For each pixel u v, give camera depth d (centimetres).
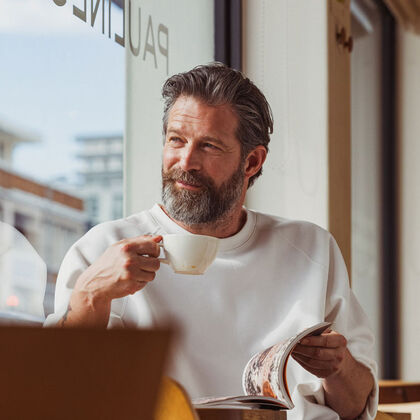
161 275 171
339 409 168
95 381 55
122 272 137
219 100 170
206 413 112
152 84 245
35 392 54
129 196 231
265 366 134
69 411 55
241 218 183
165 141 173
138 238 141
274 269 178
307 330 136
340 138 300
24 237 174
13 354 54
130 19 235
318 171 288
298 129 292
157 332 54
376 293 504
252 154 182
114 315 166
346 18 308
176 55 262
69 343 54
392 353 520
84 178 214
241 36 297
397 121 534
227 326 171
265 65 296
